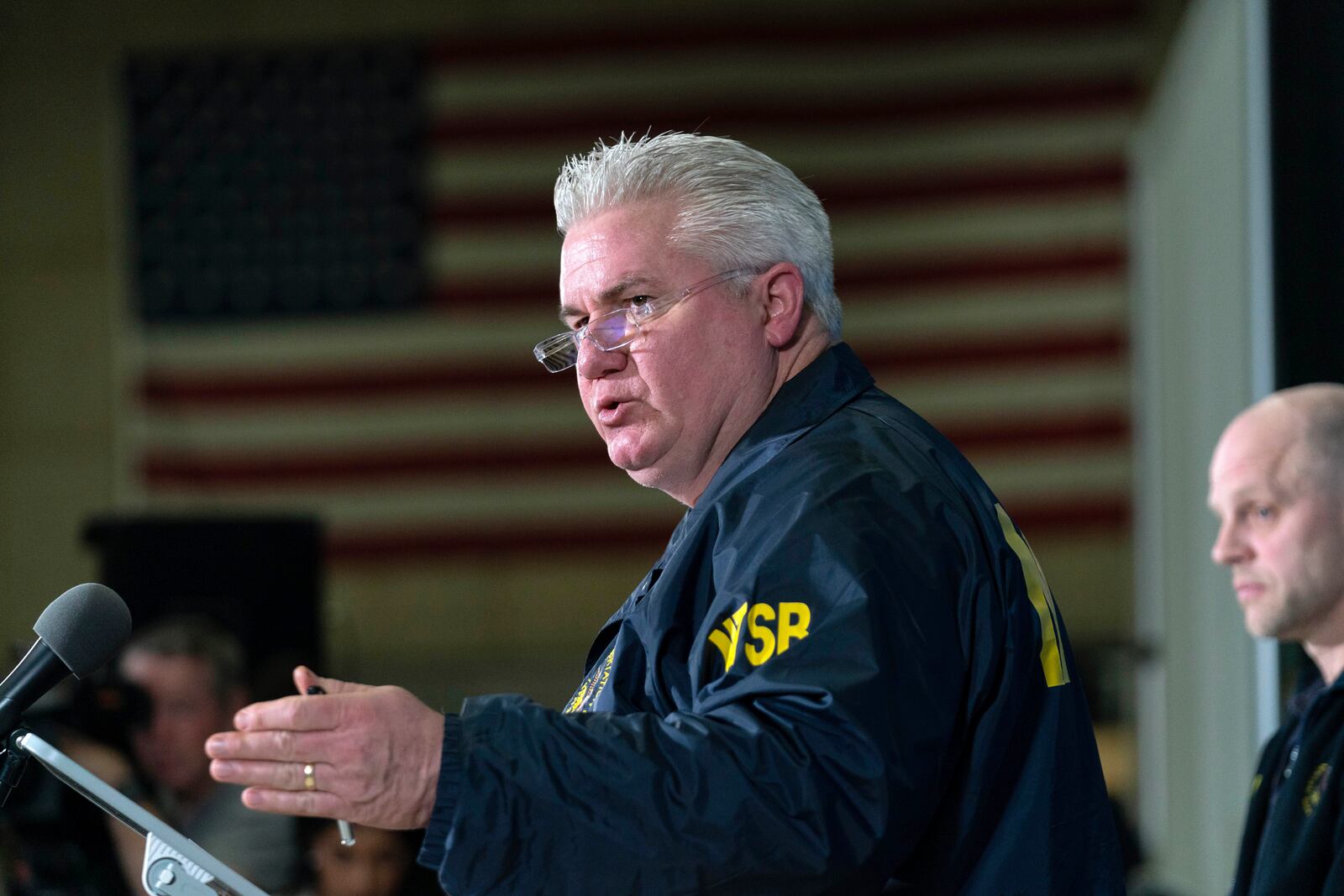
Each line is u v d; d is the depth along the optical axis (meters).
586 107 23.98
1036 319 23.69
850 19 23.77
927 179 23.77
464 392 24.45
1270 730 9.59
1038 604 4.30
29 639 24.05
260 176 24.06
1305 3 9.53
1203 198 15.91
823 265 4.68
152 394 24.31
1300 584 6.33
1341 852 5.57
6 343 24.41
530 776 3.40
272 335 24.30
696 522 4.21
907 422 4.36
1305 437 6.42
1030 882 4.01
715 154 4.59
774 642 3.64
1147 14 22.56
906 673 3.61
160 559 13.09
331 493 24.53
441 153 24.08
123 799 3.64
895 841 3.49
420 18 24.08
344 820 3.42
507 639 24.47
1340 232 9.42
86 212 24.33
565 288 4.56
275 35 24.06
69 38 24.27
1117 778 19.00
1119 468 23.62
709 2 23.89
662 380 4.39
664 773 3.41
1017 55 23.48
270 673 13.02
